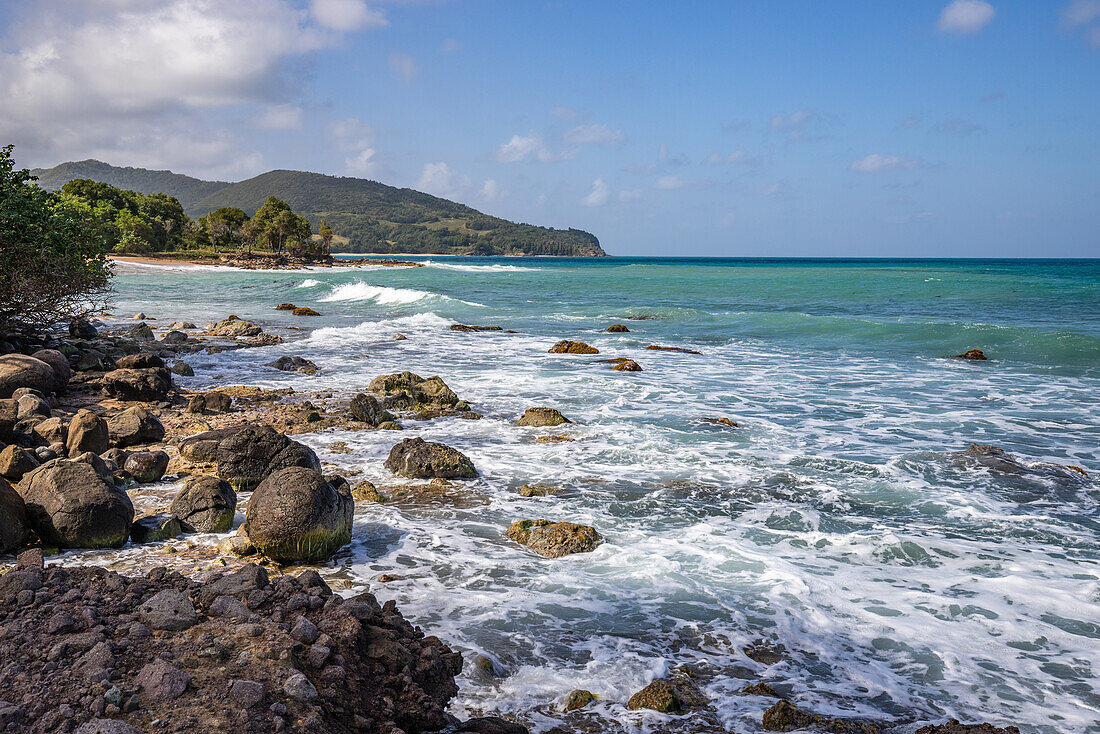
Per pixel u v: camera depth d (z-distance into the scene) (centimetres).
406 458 1083
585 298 4809
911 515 933
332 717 393
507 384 1841
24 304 1872
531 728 482
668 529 880
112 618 464
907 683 556
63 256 1870
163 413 1445
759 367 2123
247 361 2220
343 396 1683
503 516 918
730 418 1469
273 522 743
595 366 2138
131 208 14775
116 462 1016
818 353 2398
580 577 736
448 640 599
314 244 14788
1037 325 2936
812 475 1096
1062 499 993
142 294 5131
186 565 720
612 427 1388
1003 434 1354
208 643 428
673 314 3572
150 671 394
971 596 705
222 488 858
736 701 523
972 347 2425
